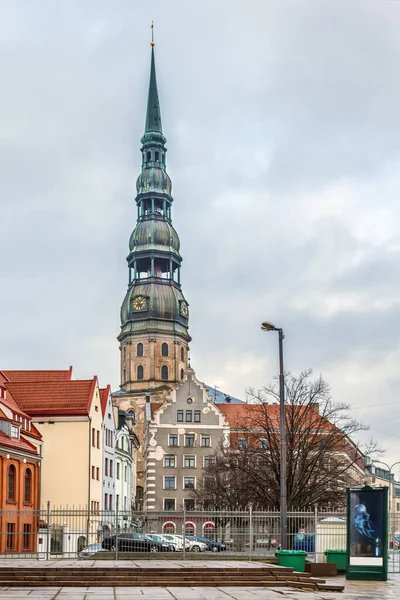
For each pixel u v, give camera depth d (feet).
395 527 164.04
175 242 575.38
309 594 95.71
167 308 563.07
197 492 333.21
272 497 230.48
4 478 213.66
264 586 107.14
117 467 333.21
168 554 145.07
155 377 552.41
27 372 316.19
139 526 159.12
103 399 303.07
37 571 110.22
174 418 377.30
